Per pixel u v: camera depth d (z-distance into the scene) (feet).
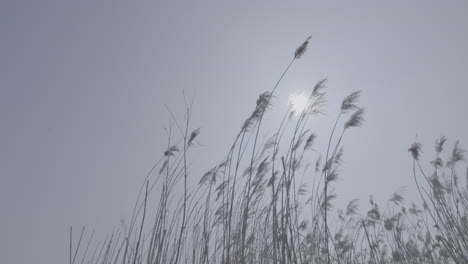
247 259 19.90
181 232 16.71
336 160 21.81
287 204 17.53
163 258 16.57
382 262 22.58
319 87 19.80
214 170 21.88
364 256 24.06
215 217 21.31
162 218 17.62
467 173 28.02
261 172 20.59
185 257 18.70
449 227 21.58
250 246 20.59
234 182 19.25
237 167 19.81
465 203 23.76
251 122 20.16
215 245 20.95
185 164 18.22
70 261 14.25
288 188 17.99
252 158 19.95
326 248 17.06
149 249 16.80
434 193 24.23
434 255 25.02
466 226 21.31
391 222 25.95
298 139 20.47
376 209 26.27
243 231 18.24
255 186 20.15
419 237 28.32
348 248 23.97
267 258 19.44
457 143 26.81
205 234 19.19
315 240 20.25
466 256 18.26
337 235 24.98
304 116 20.03
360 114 19.60
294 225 18.61
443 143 27.48
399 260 23.58
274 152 19.88
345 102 19.84
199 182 22.09
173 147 20.61
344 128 20.08
